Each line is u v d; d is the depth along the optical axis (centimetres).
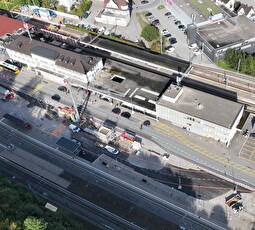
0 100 16288
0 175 12700
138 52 16750
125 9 19100
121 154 13500
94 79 15738
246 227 10862
